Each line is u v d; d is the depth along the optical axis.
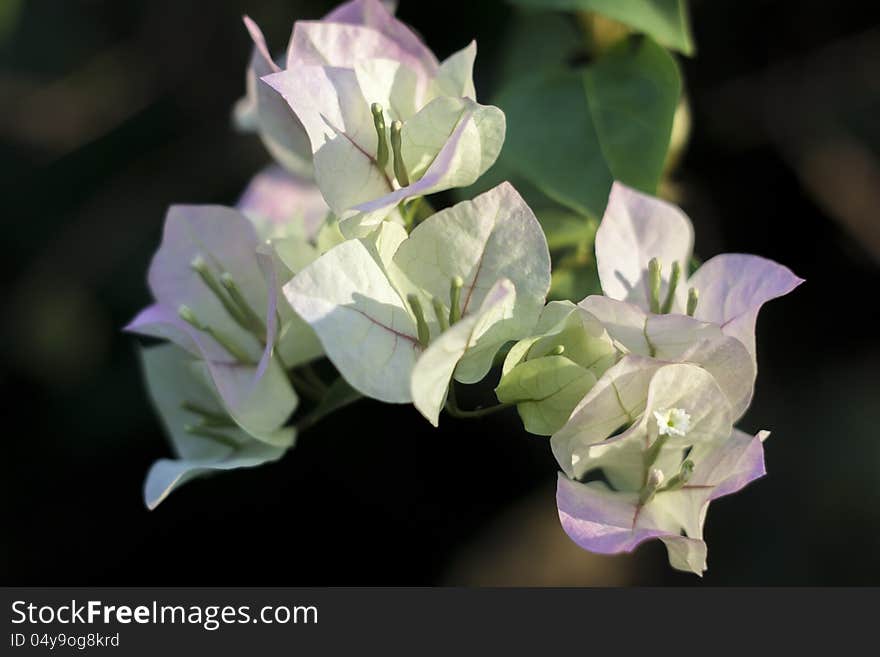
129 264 0.79
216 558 0.91
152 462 0.84
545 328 0.53
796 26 0.69
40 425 0.83
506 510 0.91
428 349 0.51
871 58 0.70
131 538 0.89
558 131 0.57
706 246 0.72
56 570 0.88
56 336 0.81
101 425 0.82
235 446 0.57
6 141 0.80
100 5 0.76
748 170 0.72
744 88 0.70
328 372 0.64
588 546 0.52
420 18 0.64
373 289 0.53
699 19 0.69
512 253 0.53
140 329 0.57
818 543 0.79
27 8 0.77
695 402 0.53
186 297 0.57
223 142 0.75
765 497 0.82
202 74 0.73
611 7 0.57
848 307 0.75
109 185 0.79
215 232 0.57
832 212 0.72
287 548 0.91
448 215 0.53
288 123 0.58
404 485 0.89
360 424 0.86
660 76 0.58
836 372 0.77
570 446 0.54
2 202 0.80
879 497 0.77
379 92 0.55
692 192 0.72
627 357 0.52
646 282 0.55
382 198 0.53
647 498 0.54
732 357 0.53
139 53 0.75
